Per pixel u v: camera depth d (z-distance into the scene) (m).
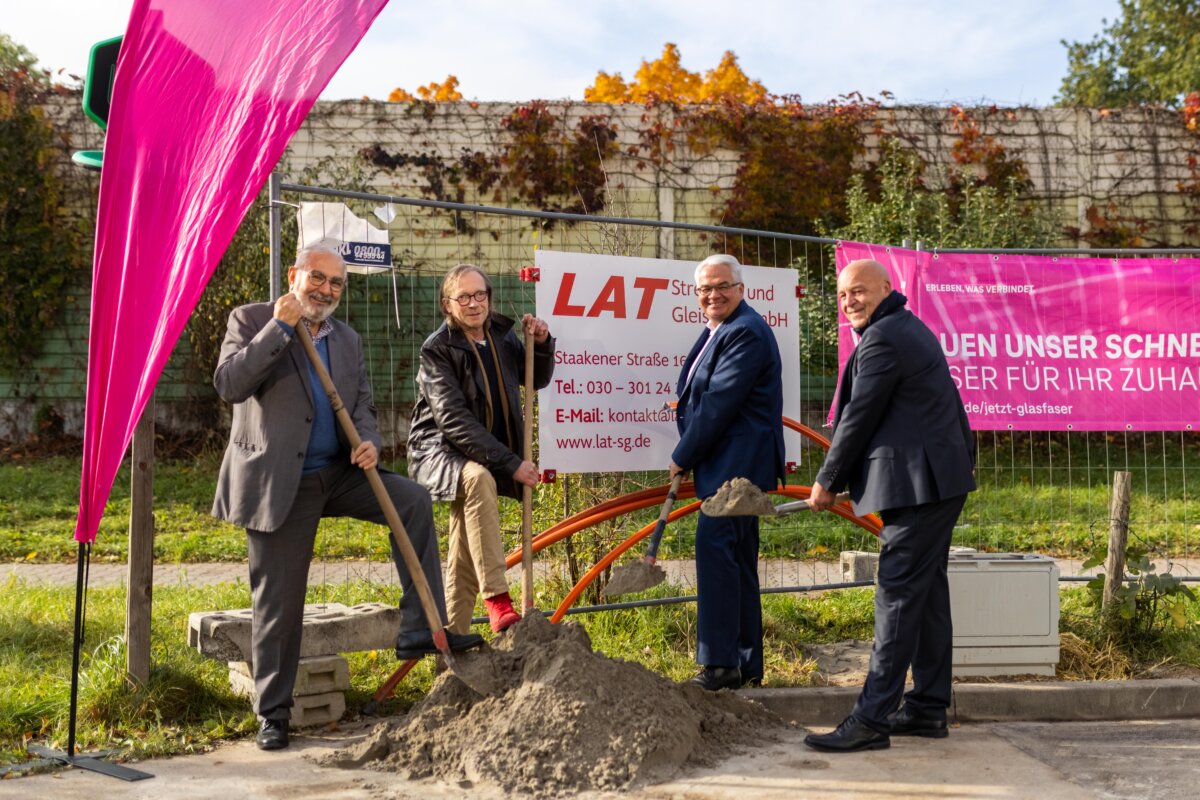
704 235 15.27
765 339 5.40
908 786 4.08
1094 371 7.14
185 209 4.36
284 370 4.65
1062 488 11.35
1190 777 4.24
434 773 4.23
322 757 4.41
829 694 5.25
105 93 4.96
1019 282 7.10
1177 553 9.38
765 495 4.95
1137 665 5.81
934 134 15.62
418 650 4.68
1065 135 15.77
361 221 5.59
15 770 4.23
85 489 4.49
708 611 5.25
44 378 15.07
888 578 4.66
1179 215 15.87
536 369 5.46
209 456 14.02
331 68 4.17
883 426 4.68
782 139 15.43
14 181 14.91
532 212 5.94
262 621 4.64
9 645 6.03
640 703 4.36
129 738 4.64
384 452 10.66
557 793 3.99
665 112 15.39
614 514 6.04
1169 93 31.03
